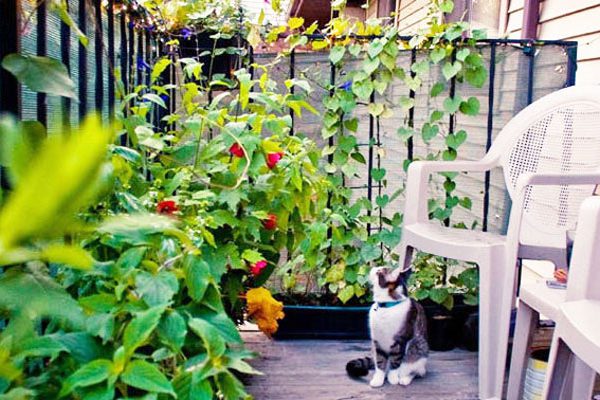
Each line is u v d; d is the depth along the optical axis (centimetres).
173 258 115
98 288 113
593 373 157
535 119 258
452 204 289
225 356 94
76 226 35
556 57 286
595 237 147
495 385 204
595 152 242
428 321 262
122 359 80
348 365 232
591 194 243
